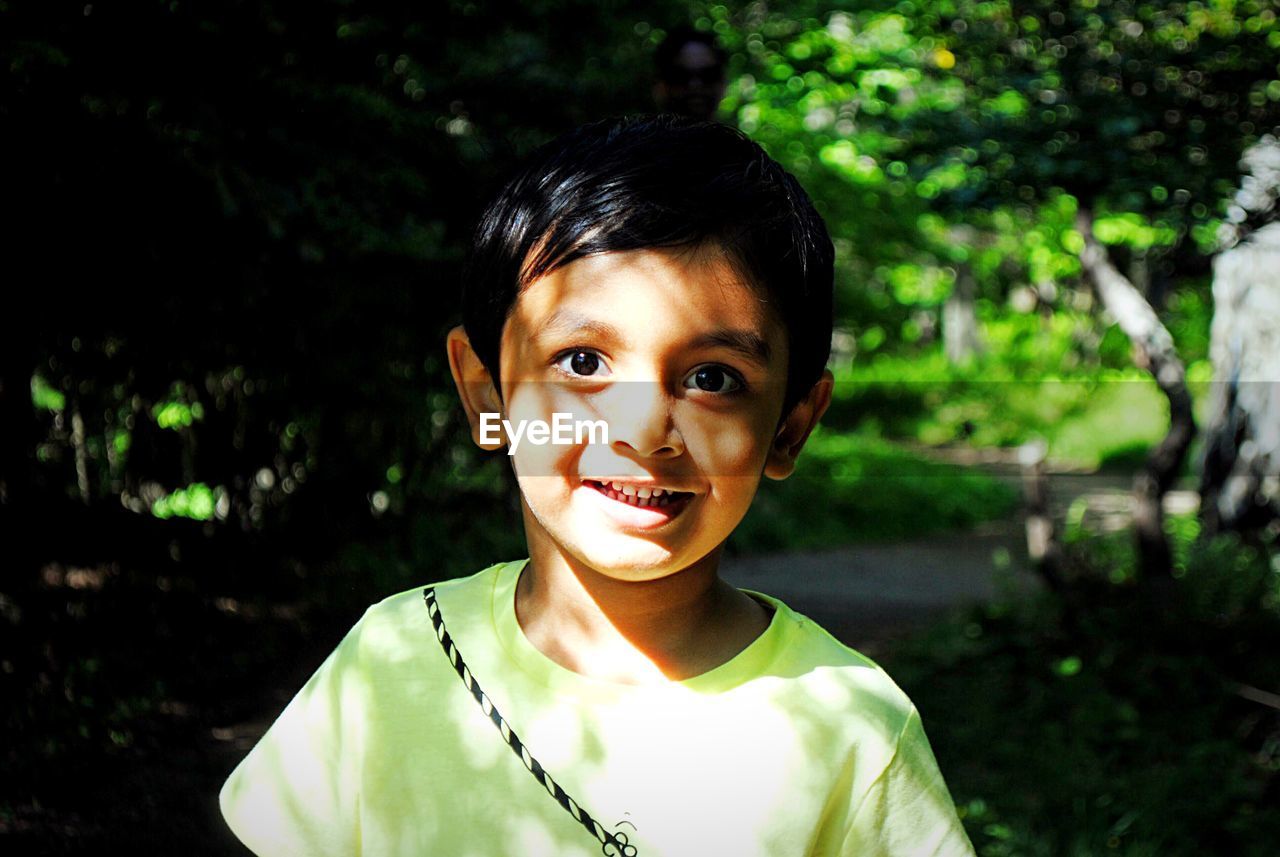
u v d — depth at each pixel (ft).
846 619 23.30
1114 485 51.93
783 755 3.70
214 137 14.23
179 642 16.05
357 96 16.02
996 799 13.01
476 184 18.89
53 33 12.82
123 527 18.62
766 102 30.94
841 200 43.70
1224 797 13.16
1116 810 12.87
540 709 3.76
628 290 3.37
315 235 15.96
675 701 3.75
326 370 18.43
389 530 21.45
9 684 13.76
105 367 16.84
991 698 16.15
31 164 13.35
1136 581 19.65
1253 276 21.39
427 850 3.71
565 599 3.82
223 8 14.30
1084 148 16.94
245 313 16.53
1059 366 70.59
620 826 3.64
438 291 18.67
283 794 3.95
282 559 19.51
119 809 12.08
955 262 63.16
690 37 15.08
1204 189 16.98
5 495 17.07
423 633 3.98
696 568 3.76
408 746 3.81
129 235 14.42
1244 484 21.63
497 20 19.30
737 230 3.43
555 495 3.46
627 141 3.57
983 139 17.79
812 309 3.68
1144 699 16.12
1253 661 16.99
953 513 40.83
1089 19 17.10
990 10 18.15
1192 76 16.90
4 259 14.11
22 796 12.07
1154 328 20.03
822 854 3.77
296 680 15.85
